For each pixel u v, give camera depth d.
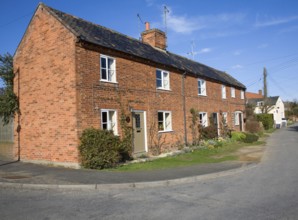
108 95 13.83
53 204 7.00
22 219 5.93
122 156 14.20
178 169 11.46
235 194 7.73
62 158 12.62
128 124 14.87
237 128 30.16
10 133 15.71
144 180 9.36
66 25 12.78
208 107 23.78
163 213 6.21
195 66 24.42
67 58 12.60
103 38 14.66
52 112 13.09
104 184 8.80
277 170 11.25
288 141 23.69
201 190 8.33
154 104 17.11
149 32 21.27
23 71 14.59
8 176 10.18
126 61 15.21
